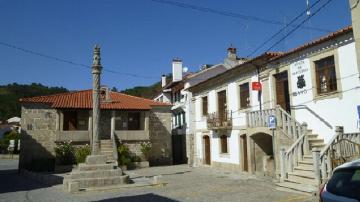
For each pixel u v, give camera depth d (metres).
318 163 12.96
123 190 15.97
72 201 13.03
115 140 31.50
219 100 26.45
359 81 14.37
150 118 34.91
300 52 17.75
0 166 37.25
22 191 16.16
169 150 34.81
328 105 16.05
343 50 15.26
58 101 31.62
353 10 14.20
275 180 17.02
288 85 18.72
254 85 20.55
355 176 5.54
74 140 30.22
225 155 25.11
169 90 40.81
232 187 15.50
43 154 30.31
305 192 12.61
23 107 30.42
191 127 32.41
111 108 32.03
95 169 17.97
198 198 12.84
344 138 13.70
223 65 35.66
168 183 18.12
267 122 18.62
